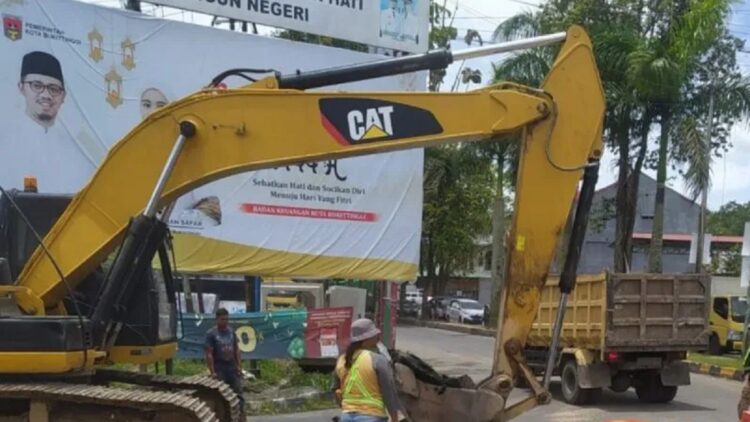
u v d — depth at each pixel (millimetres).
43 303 6809
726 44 24250
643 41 23328
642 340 14445
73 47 14219
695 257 23812
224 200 15523
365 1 16734
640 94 23266
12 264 7312
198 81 15227
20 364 6297
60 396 6309
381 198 16969
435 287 46688
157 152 6852
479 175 37031
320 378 14797
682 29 22766
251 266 15688
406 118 7008
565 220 7051
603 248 45938
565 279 7105
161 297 8109
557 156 7078
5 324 6324
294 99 6895
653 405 14766
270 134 6867
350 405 6699
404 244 17156
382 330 17797
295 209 16156
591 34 23812
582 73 7156
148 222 6652
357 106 6945
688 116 23828
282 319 14820
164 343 7969
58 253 6816
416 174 17328
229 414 8008
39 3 13930
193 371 13742
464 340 29391
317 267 16297
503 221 31312
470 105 7047
